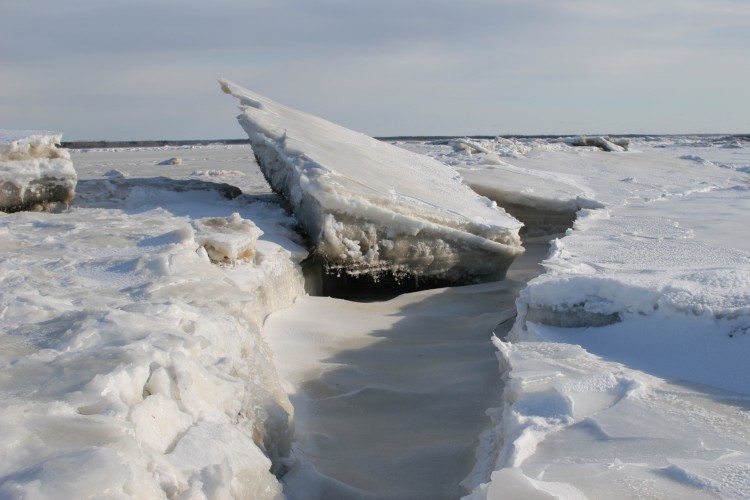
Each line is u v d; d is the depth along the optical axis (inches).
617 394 141.3
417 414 188.9
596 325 187.9
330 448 169.8
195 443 115.4
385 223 326.6
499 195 544.4
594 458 114.6
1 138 345.4
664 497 100.6
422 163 505.7
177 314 157.4
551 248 309.3
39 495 81.7
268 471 129.3
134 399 116.7
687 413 132.1
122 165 1045.2
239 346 168.7
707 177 701.3
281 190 404.5
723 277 196.1
